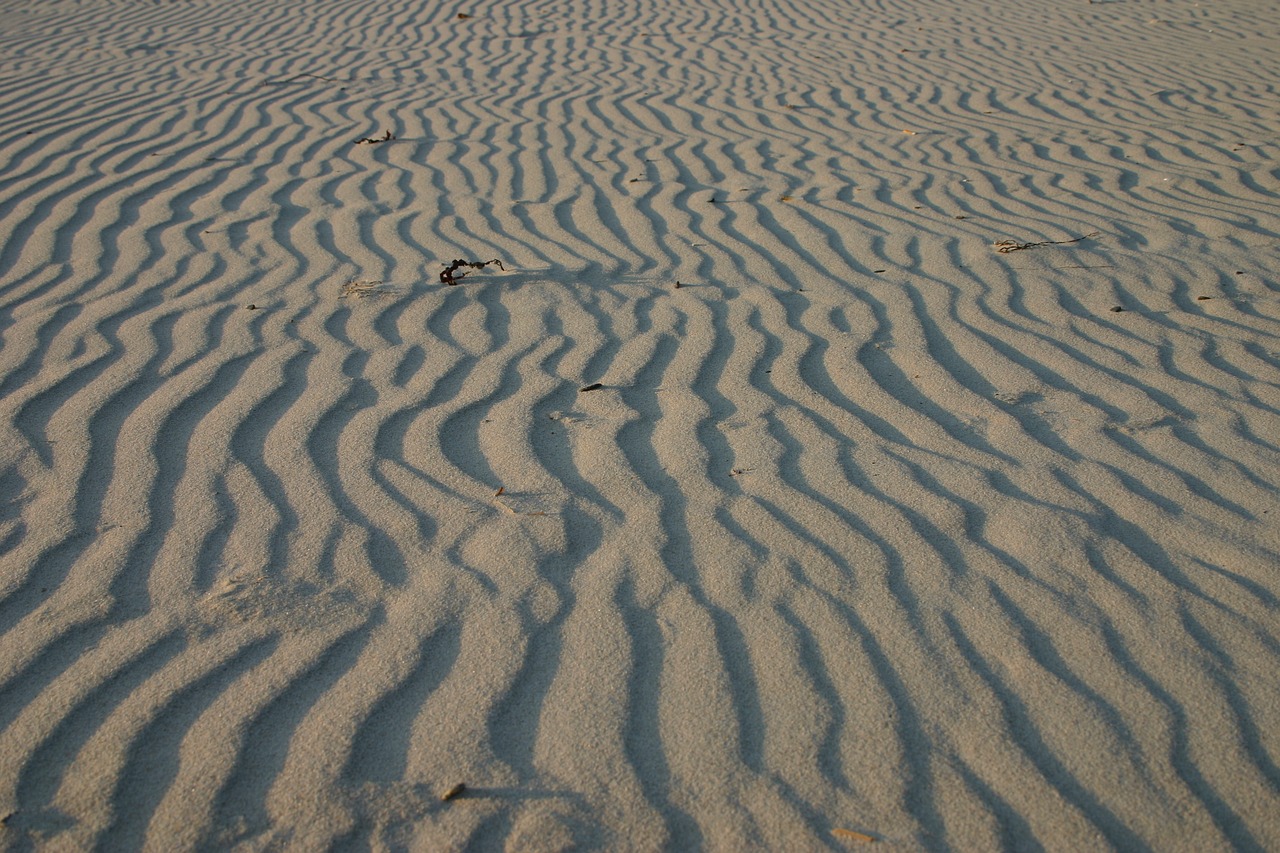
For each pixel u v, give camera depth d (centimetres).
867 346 379
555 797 184
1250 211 528
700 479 289
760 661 217
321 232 502
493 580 243
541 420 322
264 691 206
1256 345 373
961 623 229
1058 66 893
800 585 242
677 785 187
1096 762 192
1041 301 419
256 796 183
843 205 552
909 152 655
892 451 304
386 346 374
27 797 181
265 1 1182
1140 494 280
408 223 519
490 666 215
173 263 455
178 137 669
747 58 948
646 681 212
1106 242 488
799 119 742
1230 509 272
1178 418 322
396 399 334
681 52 974
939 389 345
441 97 801
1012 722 202
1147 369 357
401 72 884
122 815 178
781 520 269
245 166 610
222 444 302
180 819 178
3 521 262
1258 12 1088
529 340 383
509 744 196
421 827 178
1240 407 328
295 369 353
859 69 899
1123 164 620
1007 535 262
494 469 293
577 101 794
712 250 486
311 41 998
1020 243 485
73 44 954
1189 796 185
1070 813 182
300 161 624
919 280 445
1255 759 193
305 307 410
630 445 307
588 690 209
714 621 230
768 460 299
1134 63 894
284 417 319
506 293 430
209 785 184
